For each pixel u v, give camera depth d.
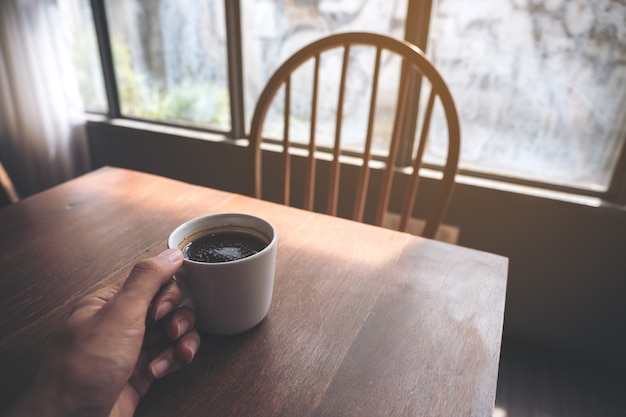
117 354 0.27
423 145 0.66
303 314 0.39
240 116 1.26
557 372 0.98
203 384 0.32
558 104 0.91
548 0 0.84
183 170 1.40
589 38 0.84
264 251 0.33
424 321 0.38
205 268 0.31
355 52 1.04
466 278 0.44
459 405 0.31
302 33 1.10
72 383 0.26
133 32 1.36
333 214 0.74
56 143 1.49
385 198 0.71
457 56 0.95
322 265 0.46
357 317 0.39
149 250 0.48
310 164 0.73
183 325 0.32
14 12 1.34
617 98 0.86
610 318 0.97
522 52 0.90
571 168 0.95
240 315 0.34
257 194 0.75
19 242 0.49
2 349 0.35
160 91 1.40
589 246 0.93
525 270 1.02
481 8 0.89
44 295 0.41
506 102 0.95
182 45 1.30
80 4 1.41
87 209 0.57
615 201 0.91
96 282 0.43
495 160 1.02
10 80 1.44
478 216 1.02
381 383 0.32
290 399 0.31
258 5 1.12
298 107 1.18
